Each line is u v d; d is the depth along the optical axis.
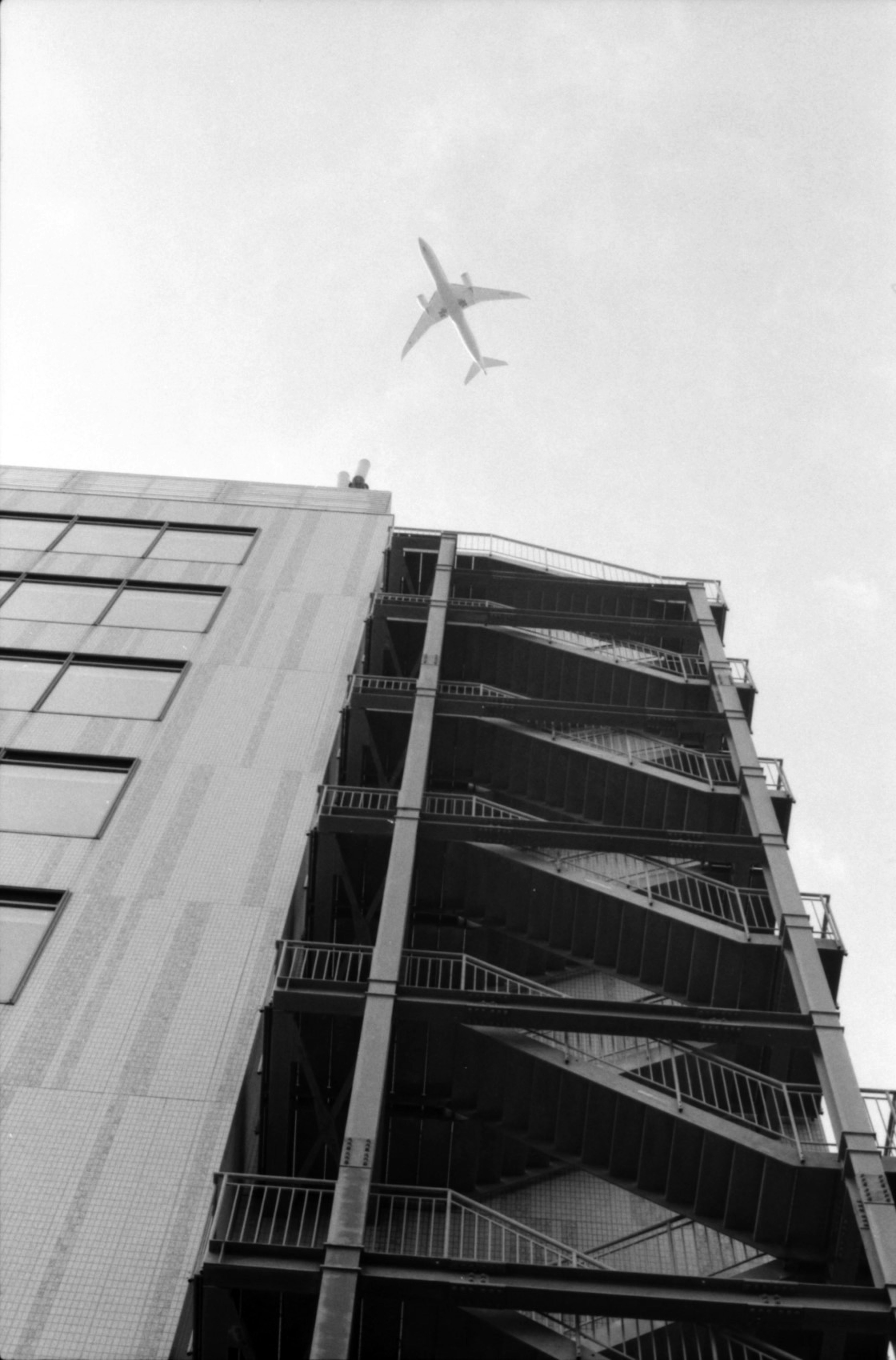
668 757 23.77
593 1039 18.69
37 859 18.72
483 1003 16.06
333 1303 11.92
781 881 18.75
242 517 28.98
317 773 20.78
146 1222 13.88
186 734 21.55
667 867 20.30
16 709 21.86
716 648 25.58
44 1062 15.64
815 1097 18.28
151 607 25.12
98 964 17.03
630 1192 15.72
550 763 22.69
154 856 18.89
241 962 17.14
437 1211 17.06
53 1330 12.84
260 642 24.19
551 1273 12.76
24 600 25.03
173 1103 15.21
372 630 25.36
